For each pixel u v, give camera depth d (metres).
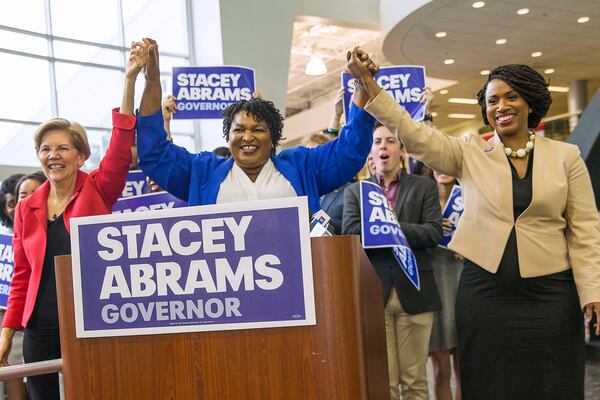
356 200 3.16
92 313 1.29
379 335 1.49
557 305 2.05
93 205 2.31
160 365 1.26
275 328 1.22
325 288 1.21
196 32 11.76
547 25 11.25
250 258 1.23
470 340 2.15
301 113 19.12
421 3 10.27
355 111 2.21
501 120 2.11
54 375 2.21
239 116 2.07
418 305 2.98
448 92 15.94
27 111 10.31
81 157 2.42
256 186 2.06
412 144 2.13
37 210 2.30
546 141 2.14
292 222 1.21
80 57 10.93
